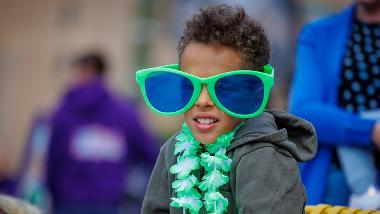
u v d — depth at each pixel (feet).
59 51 89.25
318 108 23.73
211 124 16.10
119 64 85.40
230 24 16.07
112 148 45.01
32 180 51.21
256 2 59.26
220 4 17.11
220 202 15.76
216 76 15.83
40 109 89.71
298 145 16.65
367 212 18.26
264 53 16.52
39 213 20.75
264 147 15.66
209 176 15.96
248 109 15.89
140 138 45.85
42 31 91.45
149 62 85.87
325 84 24.39
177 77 16.21
